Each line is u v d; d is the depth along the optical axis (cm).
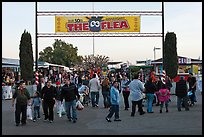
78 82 2297
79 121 1334
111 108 1315
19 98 1239
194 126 1132
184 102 1655
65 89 1318
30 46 2717
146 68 4544
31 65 2712
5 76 2939
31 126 1209
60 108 1491
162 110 1673
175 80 2828
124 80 1784
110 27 2559
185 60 4078
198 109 1698
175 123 1214
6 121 1351
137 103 1485
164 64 2769
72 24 2547
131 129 1099
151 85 1575
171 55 2844
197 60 4228
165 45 2858
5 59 3322
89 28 2548
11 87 2556
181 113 1531
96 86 1941
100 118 1423
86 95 2003
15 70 3791
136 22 2569
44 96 1316
